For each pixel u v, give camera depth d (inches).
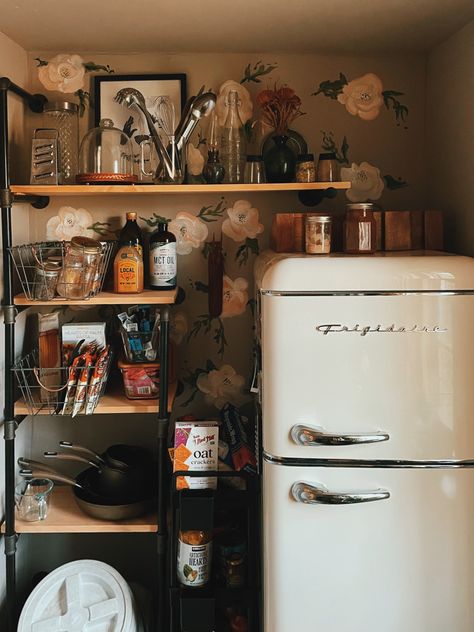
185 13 73.0
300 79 89.3
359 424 64.6
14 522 79.9
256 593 76.3
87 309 92.0
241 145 86.4
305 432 64.1
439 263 63.6
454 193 80.0
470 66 74.7
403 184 90.6
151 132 81.7
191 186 78.5
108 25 77.0
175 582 77.6
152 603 91.0
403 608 66.2
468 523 65.4
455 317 63.3
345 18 74.9
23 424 91.8
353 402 64.4
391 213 80.8
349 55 89.2
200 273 91.5
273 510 66.2
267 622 67.6
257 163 82.7
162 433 78.2
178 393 90.2
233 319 92.0
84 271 78.0
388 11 72.4
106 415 93.8
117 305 91.7
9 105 82.2
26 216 88.8
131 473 84.7
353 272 63.5
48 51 87.8
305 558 66.1
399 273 63.2
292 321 64.0
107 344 86.9
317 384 64.4
